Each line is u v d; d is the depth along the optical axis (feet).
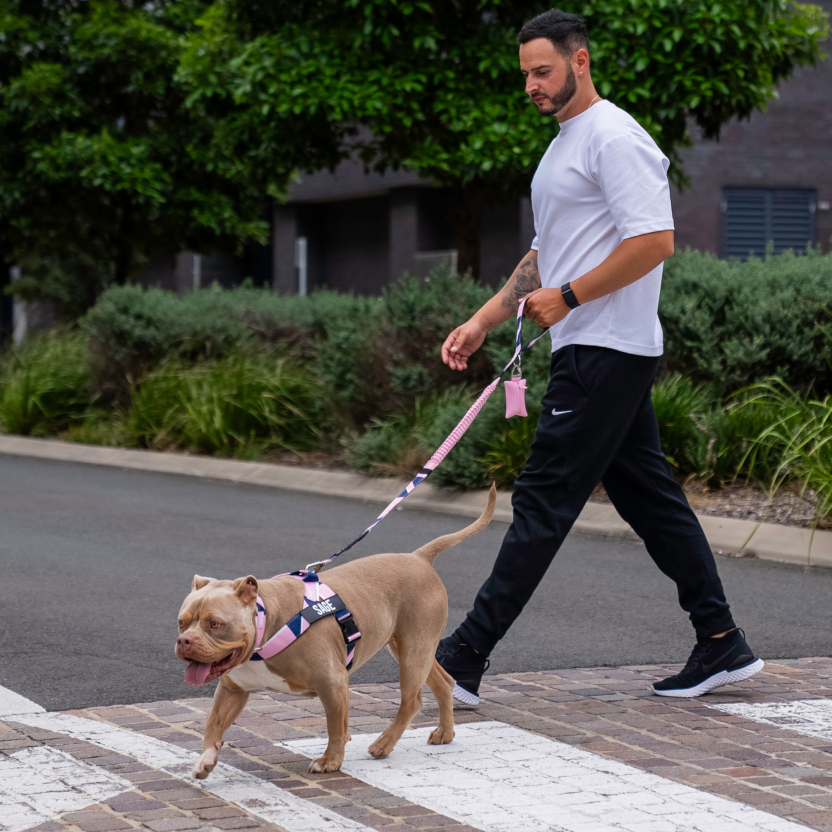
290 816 12.06
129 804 12.37
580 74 16.44
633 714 16.16
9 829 11.63
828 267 39.04
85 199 61.46
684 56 40.42
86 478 41.24
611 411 16.28
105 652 19.26
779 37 42.70
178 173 62.90
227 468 42.37
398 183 82.84
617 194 15.81
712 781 13.34
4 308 93.97
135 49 60.39
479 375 40.32
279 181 50.44
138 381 51.37
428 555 14.70
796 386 38.73
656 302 16.69
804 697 17.15
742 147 76.64
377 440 38.96
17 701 16.42
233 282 100.32
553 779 13.34
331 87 41.98
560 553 28.35
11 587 24.02
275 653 12.51
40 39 61.98
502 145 40.96
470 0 44.04
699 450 33.58
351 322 44.11
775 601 23.58
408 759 14.02
